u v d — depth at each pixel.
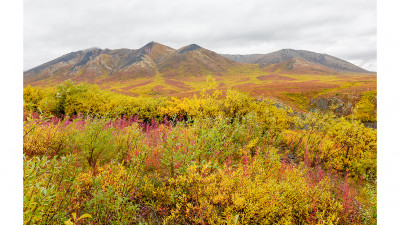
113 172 4.26
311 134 12.09
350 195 5.40
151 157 5.73
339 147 10.87
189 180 3.98
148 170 5.58
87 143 5.32
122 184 3.80
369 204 5.05
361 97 49.28
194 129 6.62
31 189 2.41
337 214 4.36
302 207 4.37
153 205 3.94
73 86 18.59
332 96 55.66
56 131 6.29
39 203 2.38
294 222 4.30
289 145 11.80
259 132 9.90
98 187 3.64
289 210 4.02
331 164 9.56
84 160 5.50
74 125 7.16
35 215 2.34
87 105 16.52
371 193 4.92
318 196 4.87
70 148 5.90
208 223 3.69
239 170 4.59
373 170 8.19
